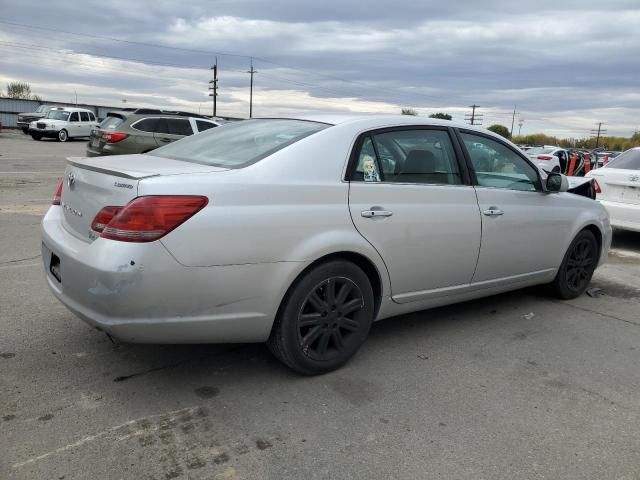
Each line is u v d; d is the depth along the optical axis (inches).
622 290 222.8
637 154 319.6
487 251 160.9
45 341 144.8
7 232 271.1
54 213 140.3
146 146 461.7
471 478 97.2
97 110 1941.4
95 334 150.4
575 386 134.4
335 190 127.0
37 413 111.2
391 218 135.8
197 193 109.6
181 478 93.6
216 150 138.3
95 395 119.4
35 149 920.3
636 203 302.0
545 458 103.8
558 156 893.8
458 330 168.6
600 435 112.7
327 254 124.9
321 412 116.7
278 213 117.5
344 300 132.3
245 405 118.1
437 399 124.6
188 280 108.3
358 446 105.0
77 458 97.3
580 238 198.8
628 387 135.1
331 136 132.0
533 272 182.5
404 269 141.7
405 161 144.1
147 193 106.4
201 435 106.3
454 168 155.3
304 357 128.1
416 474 97.6
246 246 113.3
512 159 173.9
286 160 123.7
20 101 1798.7
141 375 129.5
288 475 95.7
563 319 183.2
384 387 129.3
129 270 103.8
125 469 95.1
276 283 118.4
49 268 130.6
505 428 113.7
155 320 107.9
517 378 137.4
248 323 118.0
